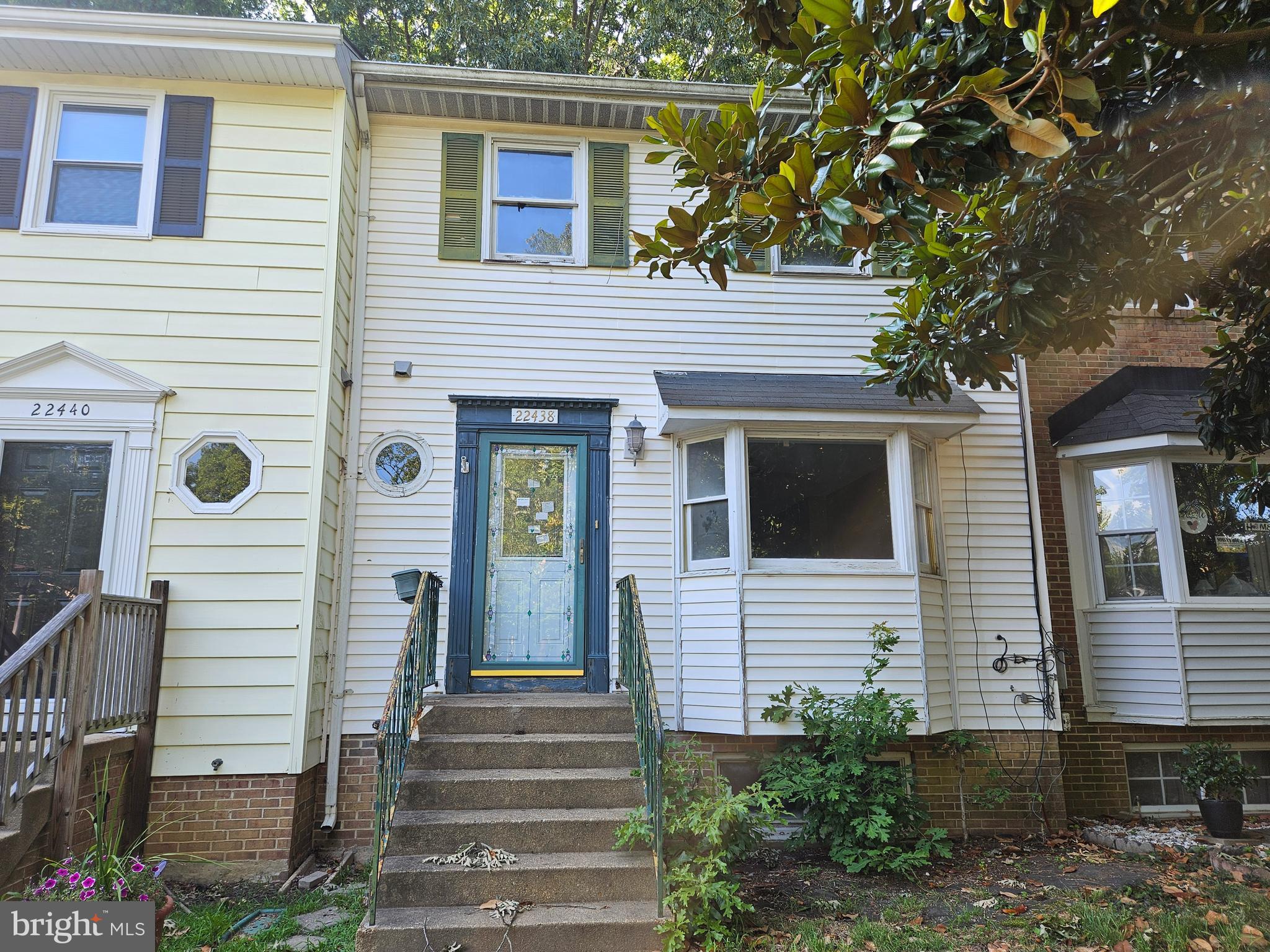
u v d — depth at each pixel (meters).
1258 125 3.70
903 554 6.74
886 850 5.55
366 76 7.03
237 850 5.57
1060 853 6.16
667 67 15.35
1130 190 4.23
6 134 6.48
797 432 6.91
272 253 6.51
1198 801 6.66
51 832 4.32
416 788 4.81
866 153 3.08
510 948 3.90
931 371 4.94
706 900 4.05
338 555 6.66
